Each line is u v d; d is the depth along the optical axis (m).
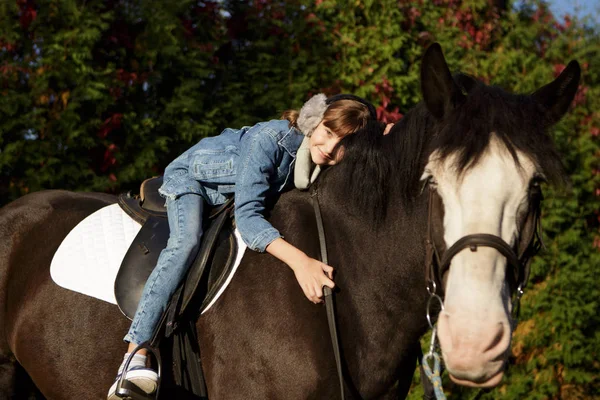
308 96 4.73
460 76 2.10
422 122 2.09
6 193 4.23
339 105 2.28
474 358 1.67
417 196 2.07
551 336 4.91
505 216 1.76
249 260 2.28
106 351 2.44
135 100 4.45
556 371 4.97
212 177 2.36
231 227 2.37
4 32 4.15
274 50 4.80
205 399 2.24
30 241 2.84
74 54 4.10
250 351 2.17
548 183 1.83
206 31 4.63
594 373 5.04
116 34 4.39
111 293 2.46
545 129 1.91
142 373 2.17
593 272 4.95
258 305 2.19
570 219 4.95
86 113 4.30
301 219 2.29
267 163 2.28
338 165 2.29
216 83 4.68
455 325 1.70
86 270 2.54
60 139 4.19
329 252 2.23
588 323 4.98
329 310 2.10
